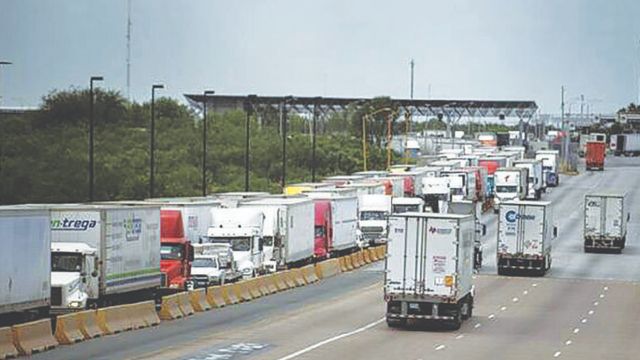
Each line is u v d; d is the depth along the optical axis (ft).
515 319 261.85
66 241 232.94
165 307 250.37
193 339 214.90
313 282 351.67
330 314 264.52
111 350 195.93
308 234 377.50
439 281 238.27
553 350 212.64
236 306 282.15
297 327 238.68
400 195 545.85
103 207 237.66
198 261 301.22
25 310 202.49
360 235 451.53
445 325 245.45
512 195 634.02
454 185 579.48
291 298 303.07
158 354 191.62
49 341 198.29
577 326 251.39
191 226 323.37
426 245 238.48
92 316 217.15
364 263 419.74
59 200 494.18
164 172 620.49
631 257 440.04
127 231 244.63
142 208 252.62
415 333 232.12
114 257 238.48
